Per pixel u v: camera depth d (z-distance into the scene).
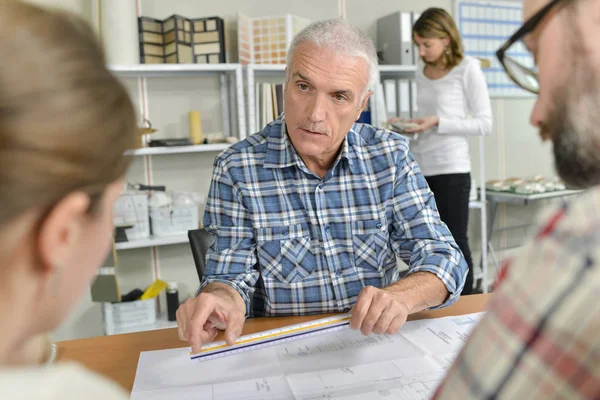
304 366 0.93
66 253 0.34
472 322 1.12
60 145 0.31
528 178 3.82
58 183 0.31
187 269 3.16
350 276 1.36
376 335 1.06
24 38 0.31
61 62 0.31
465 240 2.77
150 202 2.80
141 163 3.03
